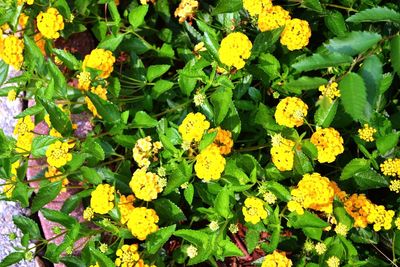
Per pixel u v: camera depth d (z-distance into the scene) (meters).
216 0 0.64
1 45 0.57
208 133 0.47
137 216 0.49
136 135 0.55
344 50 0.39
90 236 0.56
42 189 0.53
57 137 0.52
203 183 0.53
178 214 0.54
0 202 0.69
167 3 0.64
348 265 0.49
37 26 0.58
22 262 0.65
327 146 0.48
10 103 0.70
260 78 0.54
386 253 0.54
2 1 0.58
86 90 0.55
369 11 0.39
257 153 0.56
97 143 0.53
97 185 0.54
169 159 0.53
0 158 0.54
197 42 0.64
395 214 0.52
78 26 0.62
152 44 0.65
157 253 0.53
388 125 0.50
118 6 0.67
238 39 0.49
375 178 0.50
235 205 0.54
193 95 0.59
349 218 0.48
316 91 0.56
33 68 0.56
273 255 0.48
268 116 0.52
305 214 0.48
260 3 0.52
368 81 0.38
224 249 0.50
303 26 0.51
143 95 0.59
